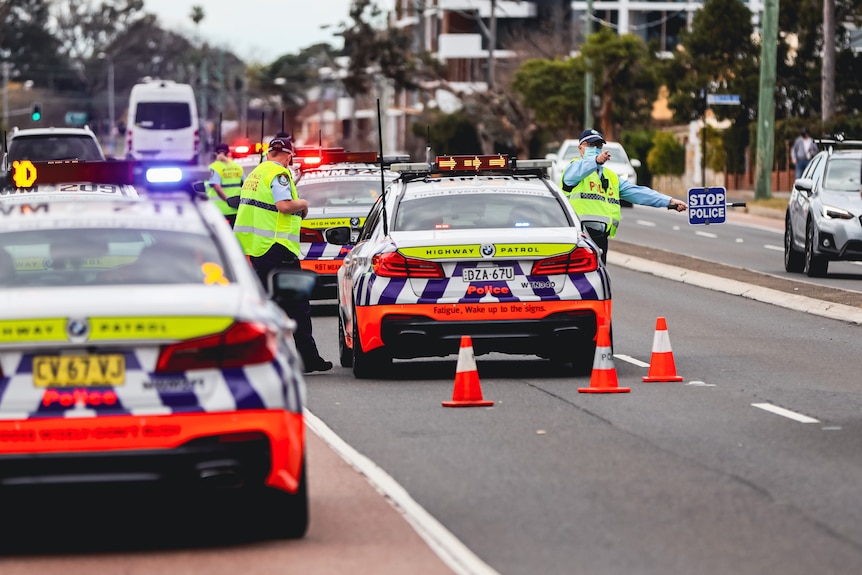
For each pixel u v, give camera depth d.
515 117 165.75
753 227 84.12
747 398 27.80
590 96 144.50
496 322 29.28
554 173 98.56
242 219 33.81
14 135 81.00
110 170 22.08
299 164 48.03
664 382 29.95
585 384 29.75
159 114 127.62
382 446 23.30
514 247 29.31
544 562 16.34
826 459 21.86
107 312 15.98
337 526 18.16
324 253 44.78
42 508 16.14
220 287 17.19
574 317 29.38
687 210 37.41
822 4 115.19
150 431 16.05
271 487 16.52
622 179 37.75
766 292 46.78
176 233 18.16
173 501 16.22
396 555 16.72
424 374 31.95
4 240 17.97
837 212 51.50
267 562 16.48
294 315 32.44
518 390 29.06
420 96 177.00
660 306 45.47
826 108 102.25
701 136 124.56
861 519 18.16
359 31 170.25
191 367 16.16
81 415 15.97
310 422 25.64
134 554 17.06
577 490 19.89
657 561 16.31
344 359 34.06
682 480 20.44
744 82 117.31
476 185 31.47
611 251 63.47
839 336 37.81
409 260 29.47
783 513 18.48
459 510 18.83
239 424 16.19
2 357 15.94
